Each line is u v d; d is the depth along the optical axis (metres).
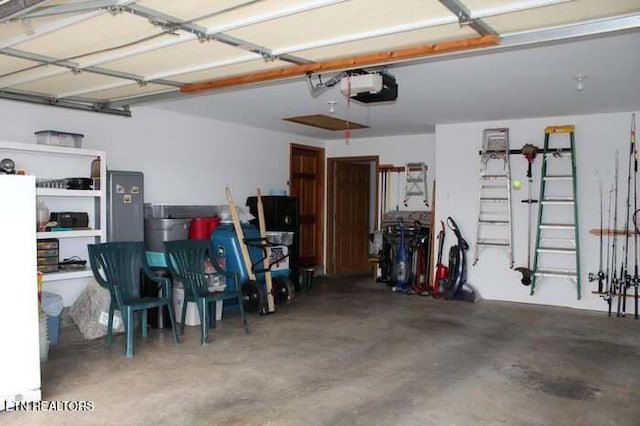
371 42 3.22
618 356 4.43
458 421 3.11
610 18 2.79
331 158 9.10
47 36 3.10
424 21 2.83
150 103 5.51
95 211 5.52
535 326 5.46
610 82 4.65
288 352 4.43
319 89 4.18
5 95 4.80
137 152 6.09
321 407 3.28
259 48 3.34
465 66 4.11
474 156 7.02
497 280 6.89
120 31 3.00
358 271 9.64
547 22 2.87
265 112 6.38
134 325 5.19
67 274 4.93
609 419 3.16
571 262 6.43
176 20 2.81
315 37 3.13
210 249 5.29
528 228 6.67
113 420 3.05
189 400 3.37
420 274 7.55
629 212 6.08
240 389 3.57
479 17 2.74
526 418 3.16
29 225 3.24
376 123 7.17
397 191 8.48
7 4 2.53
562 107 5.84
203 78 4.23
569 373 3.98
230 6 2.61
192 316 5.29
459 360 4.27
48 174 5.27
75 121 5.48
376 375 3.89
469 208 7.07
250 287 5.84
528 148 6.46
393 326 5.40
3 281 3.15
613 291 6.12
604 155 6.23
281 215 7.23
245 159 7.54
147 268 4.79
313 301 6.71
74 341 4.66
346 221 9.42
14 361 3.19
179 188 6.59
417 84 4.74
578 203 6.38
